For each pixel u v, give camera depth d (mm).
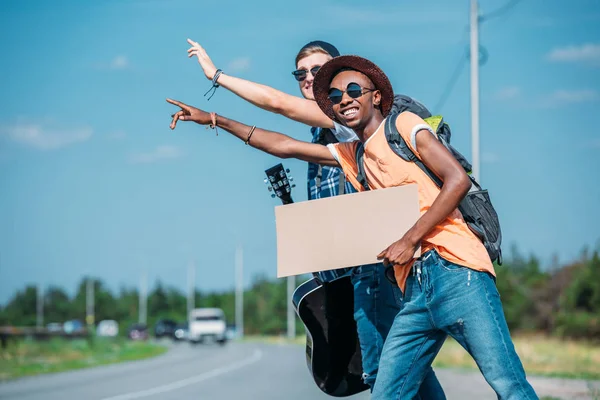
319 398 13344
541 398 10969
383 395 4227
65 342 43500
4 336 35781
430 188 4211
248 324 101875
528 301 38375
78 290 132000
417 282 4176
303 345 57781
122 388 16438
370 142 4316
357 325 4996
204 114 4895
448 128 4559
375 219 4312
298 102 5031
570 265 38625
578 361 20641
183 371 23172
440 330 4211
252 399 13258
